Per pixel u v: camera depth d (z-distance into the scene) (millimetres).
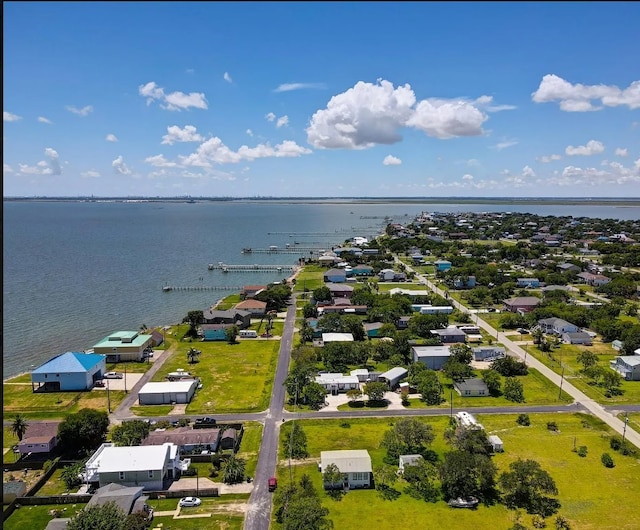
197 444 70562
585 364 100812
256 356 113188
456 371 96125
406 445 71875
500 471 65188
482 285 188250
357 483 62562
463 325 133875
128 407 86750
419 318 128000
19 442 72062
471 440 67938
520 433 76312
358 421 80688
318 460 68500
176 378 99062
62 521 52875
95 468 62688
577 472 65438
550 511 57375
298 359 104938
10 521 55625
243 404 87375
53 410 85438
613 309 138625
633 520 55844
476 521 55781
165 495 60344
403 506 58594
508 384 90500
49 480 64562
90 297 174375
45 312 153375
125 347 110312
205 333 126062
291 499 55938
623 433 76438
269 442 73750
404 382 97562
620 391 93000
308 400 88500
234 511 57375
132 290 187875
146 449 65250
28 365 109812
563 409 85188
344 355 105062
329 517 56312
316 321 133500
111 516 51656
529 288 184500
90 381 95750
